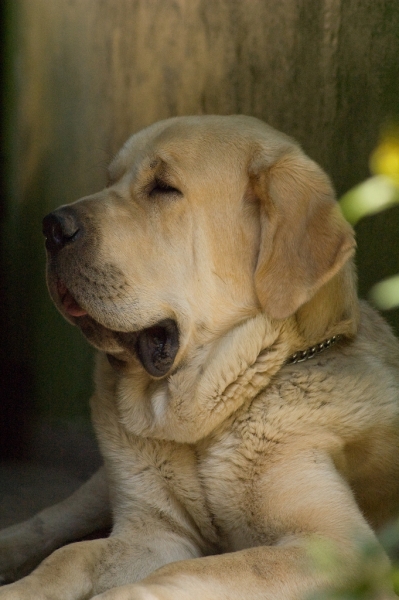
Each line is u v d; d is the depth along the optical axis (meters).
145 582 5.76
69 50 13.11
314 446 7.03
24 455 12.97
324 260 7.03
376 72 10.41
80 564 6.66
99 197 7.39
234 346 7.22
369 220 10.41
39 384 13.08
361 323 8.09
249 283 7.39
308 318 7.37
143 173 7.44
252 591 5.86
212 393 7.22
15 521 9.42
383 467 7.54
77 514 8.66
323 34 10.83
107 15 12.75
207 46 11.91
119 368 7.66
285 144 7.55
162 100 12.35
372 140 10.45
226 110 11.80
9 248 13.44
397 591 3.95
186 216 7.34
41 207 13.34
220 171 7.39
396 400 7.52
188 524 7.51
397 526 3.76
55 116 13.23
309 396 7.15
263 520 6.88
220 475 7.14
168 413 7.36
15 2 13.44
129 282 7.14
